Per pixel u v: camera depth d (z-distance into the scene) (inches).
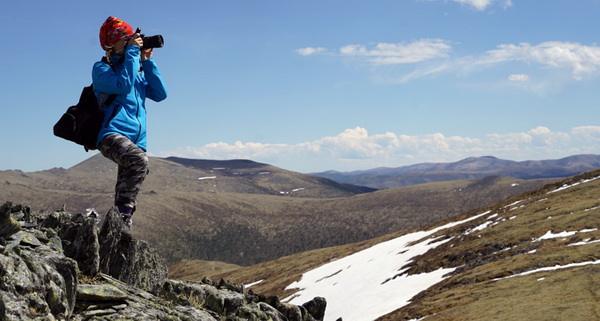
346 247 7076.8
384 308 2847.0
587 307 1429.6
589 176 4539.9
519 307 1635.1
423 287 3019.2
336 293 3956.7
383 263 4370.1
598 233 2464.3
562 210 3339.1
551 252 2420.0
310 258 7150.6
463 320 1705.2
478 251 3181.6
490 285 2170.3
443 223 5482.3
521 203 4439.0
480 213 5196.9
